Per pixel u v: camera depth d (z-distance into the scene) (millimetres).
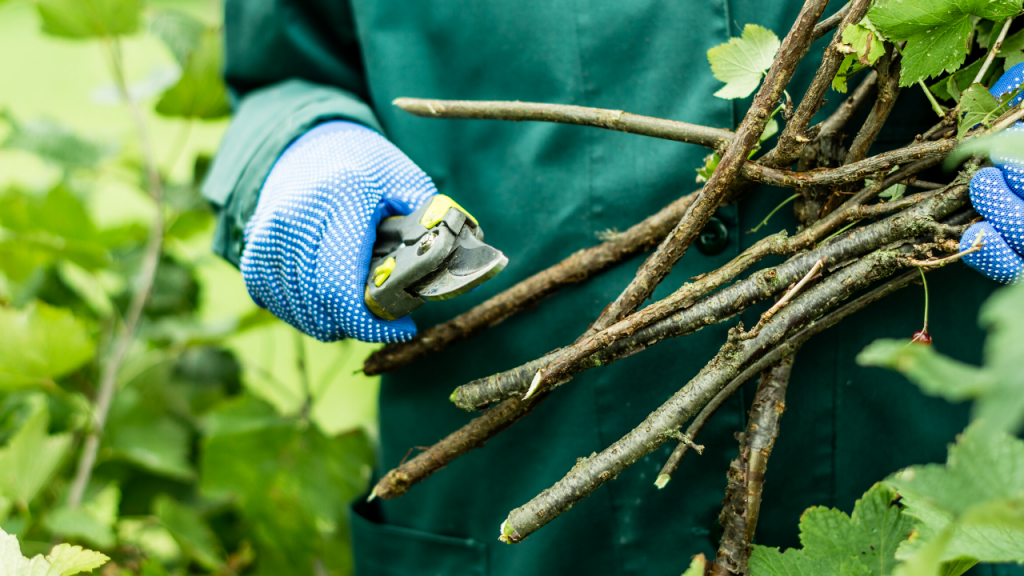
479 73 862
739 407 826
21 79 2623
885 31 729
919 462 845
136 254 1167
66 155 1073
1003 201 721
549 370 767
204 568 1062
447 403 884
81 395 1075
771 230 823
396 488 824
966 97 731
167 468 1054
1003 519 643
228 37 938
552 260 857
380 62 882
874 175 746
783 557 754
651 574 853
